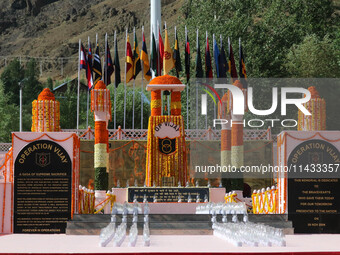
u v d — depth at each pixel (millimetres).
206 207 18922
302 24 56188
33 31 180125
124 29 165250
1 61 164875
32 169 17172
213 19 48531
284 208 17203
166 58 27531
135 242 13312
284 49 48031
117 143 27266
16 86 94625
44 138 17250
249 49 45938
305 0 57344
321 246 12953
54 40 171250
